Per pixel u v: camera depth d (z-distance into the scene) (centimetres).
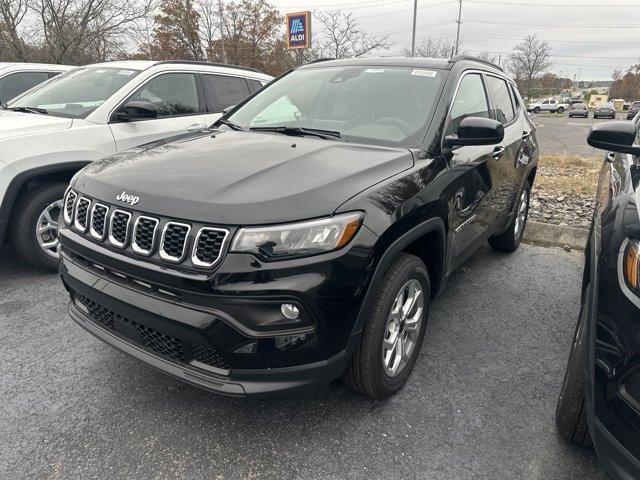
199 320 188
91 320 242
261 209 188
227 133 303
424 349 300
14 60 1644
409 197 225
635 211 180
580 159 1050
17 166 362
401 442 223
